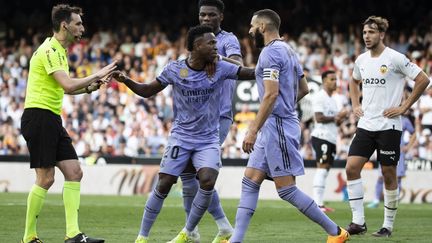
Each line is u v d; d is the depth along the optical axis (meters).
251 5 48.09
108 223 18.62
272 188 31.69
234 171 32.09
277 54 12.54
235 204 26.36
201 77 13.38
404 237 15.88
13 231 16.30
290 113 12.88
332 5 46.66
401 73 16.08
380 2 46.34
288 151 12.76
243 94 35.78
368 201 30.70
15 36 48.81
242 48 45.09
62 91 13.65
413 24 46.03
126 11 48.78
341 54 42.44
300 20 46.66
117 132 38.38
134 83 13.73
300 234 16.41
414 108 37.00
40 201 13.62
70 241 13.45
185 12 48.31
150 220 13.62
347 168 16.41
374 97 16.20
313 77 37.72
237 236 12.81
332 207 25.62
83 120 39.34
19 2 49.53
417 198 30.97
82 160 33.22
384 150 16.11
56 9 13.49
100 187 32.97
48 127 13.38
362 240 15.23
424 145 35.62
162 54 44.50
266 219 20.19
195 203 13.55
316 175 23.67
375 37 16.03
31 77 13.51
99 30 48.44
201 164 13.52
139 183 32.72
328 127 23.66
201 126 13.57
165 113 39.34
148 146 37.72
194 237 14.51
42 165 13.35
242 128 35.69
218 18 15.31
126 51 45.50
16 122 40.81
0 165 33.19
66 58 13.56
